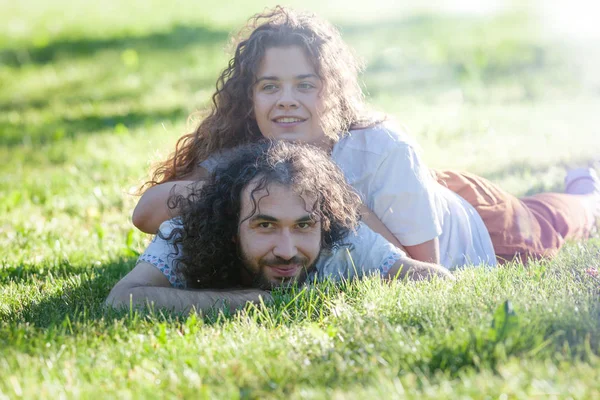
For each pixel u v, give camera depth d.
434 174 4.80
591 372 2.51
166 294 3.60
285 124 4.28
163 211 4.27
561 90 10.37
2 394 2.62
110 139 8.73
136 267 3.88
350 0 19.88
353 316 3.22
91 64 13.57
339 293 3.59
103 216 6.14
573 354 2.73
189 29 16.39
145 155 7.79
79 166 7.71
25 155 8.39
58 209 6.36
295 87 4.25
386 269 3.89
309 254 3.69
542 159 6.80
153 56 13.98
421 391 2.51
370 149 4.31
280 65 4.22
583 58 12.05
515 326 2.75
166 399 2.57
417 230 4.21
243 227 3.68
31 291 4.07
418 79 11.31
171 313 3.49
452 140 7.80
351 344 2.94
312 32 4.26
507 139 7.70
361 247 3.97
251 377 2.68
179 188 4.29
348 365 2.74
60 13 18.83
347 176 4.32
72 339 3.09
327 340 3.02
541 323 2.92
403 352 2.76
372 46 13.76
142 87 11.76
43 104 11.13
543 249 4.71
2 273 4.60
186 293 3.62
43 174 7.55
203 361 2.85
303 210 3.61
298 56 4.21
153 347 3.04
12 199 6.48
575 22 15.02
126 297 3.60
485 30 14.85
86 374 2.80
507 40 13.59
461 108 9.52
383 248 3.95
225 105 4.49
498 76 11.33
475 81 10.96
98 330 3.23
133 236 5.51
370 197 4.31
